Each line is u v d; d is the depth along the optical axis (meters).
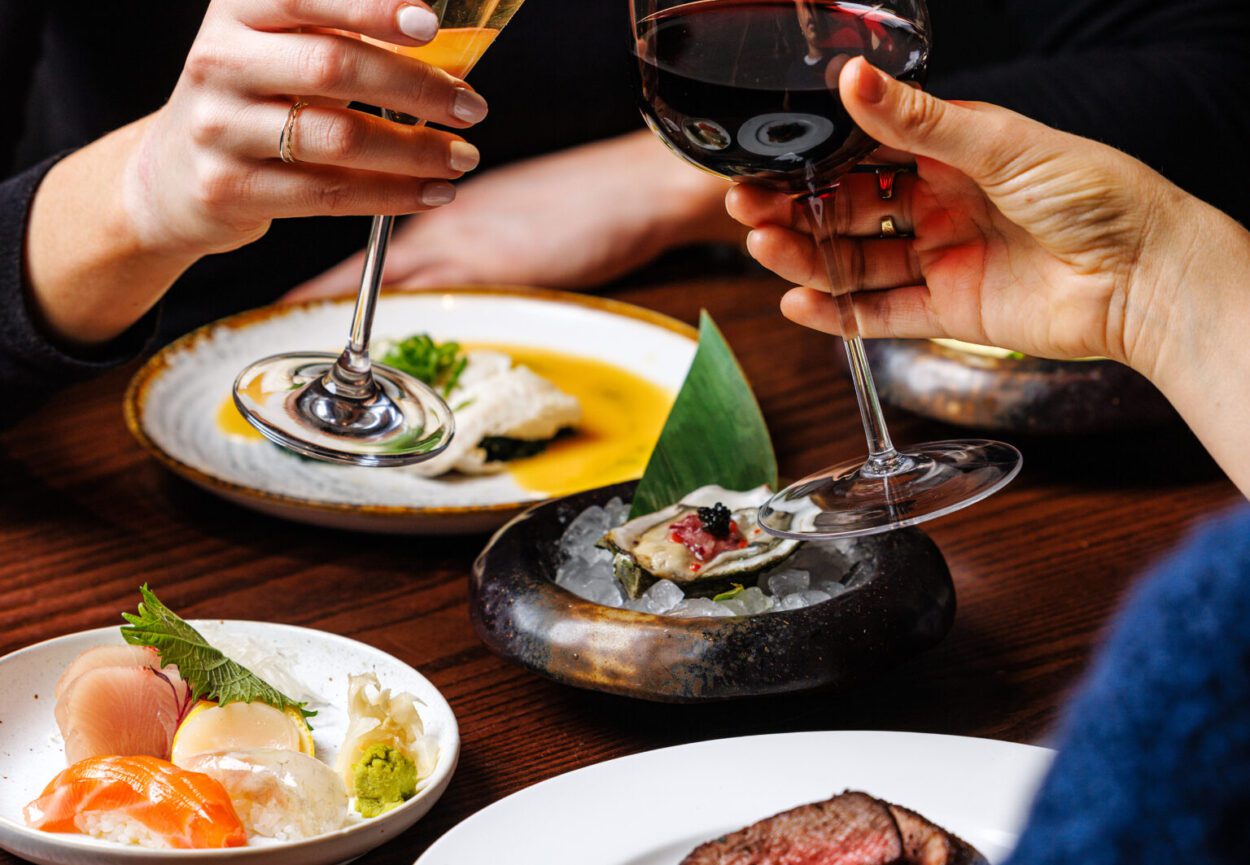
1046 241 0.98
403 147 0.96
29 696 0.93
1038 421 1.33
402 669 0.94
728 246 2.23
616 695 0.91
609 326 1.77
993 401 1.35
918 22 0.87
